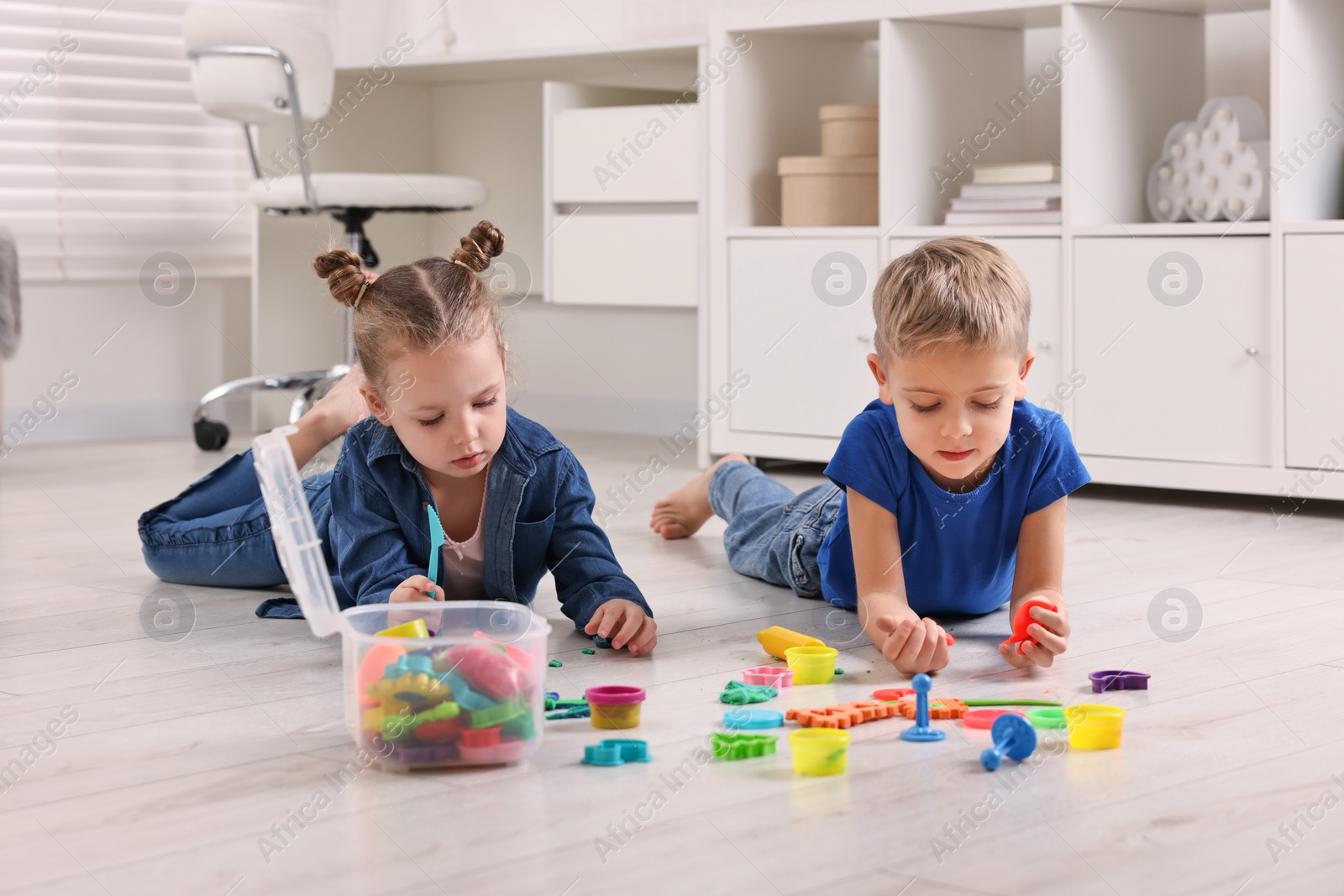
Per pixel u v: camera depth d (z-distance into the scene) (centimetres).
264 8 389
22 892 79
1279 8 224
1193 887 77
